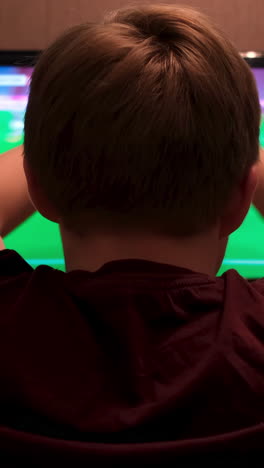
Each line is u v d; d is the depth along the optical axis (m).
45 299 0.44
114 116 0.40
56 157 0.42
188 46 0.42
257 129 0.45
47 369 0.41
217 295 0.44
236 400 0.40
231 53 0.43
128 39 0.42
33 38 1.34
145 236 0.43
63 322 0.42
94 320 0.42
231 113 0.41
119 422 0.38
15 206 0.78
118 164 0.40
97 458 0.37
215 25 0.45
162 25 0.43
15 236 1.15
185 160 0.41
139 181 0.41
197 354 0.40
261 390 0.40
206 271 0.46
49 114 0.42
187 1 1.31
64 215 0.45
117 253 0.44
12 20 1.33
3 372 0.41
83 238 0.45
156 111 0.40
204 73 0.41
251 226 1.17
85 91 0.40
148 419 0.38
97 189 0.42
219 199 0.43
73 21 1.33
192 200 0.42
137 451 0.37
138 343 0.40
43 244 1.15
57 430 0.39
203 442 0.37
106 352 0.41
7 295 0.46
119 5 1.33
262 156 0.77
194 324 0.42
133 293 0.42
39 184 0.45
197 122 0.40
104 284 0.42
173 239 0.44
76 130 0.41
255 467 0.39
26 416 0.40
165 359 0.40
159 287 0.42
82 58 0.41
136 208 0.42
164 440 0.39
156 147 0.40
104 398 0.40
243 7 1.34
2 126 1.20
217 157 0.41
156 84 0.40
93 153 0.41
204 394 0.39
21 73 1.19
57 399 0.40
